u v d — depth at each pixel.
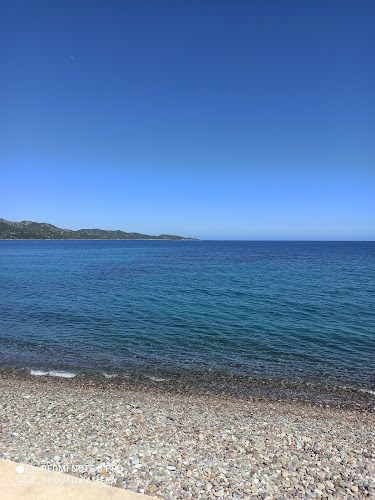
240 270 52.19
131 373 12.73
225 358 14.35
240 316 21.70
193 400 10.43
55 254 100.31
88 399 10.18
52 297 28.27
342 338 17.17
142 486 5.38
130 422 8.34
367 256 92.88
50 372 12.73
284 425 8.66
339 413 9.79
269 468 6.23
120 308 24.00
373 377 12.56
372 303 26.09
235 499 5.19
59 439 7.16
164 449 6.80
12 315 21.70
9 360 13.91
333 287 34.12
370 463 6.66
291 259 79.75
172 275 44.97
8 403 9.62
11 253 104.12
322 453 7.01
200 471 5.96
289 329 18.75
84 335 17.42
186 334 17.69
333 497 5.39
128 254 104.00
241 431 8.07
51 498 4.55
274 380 12.22
